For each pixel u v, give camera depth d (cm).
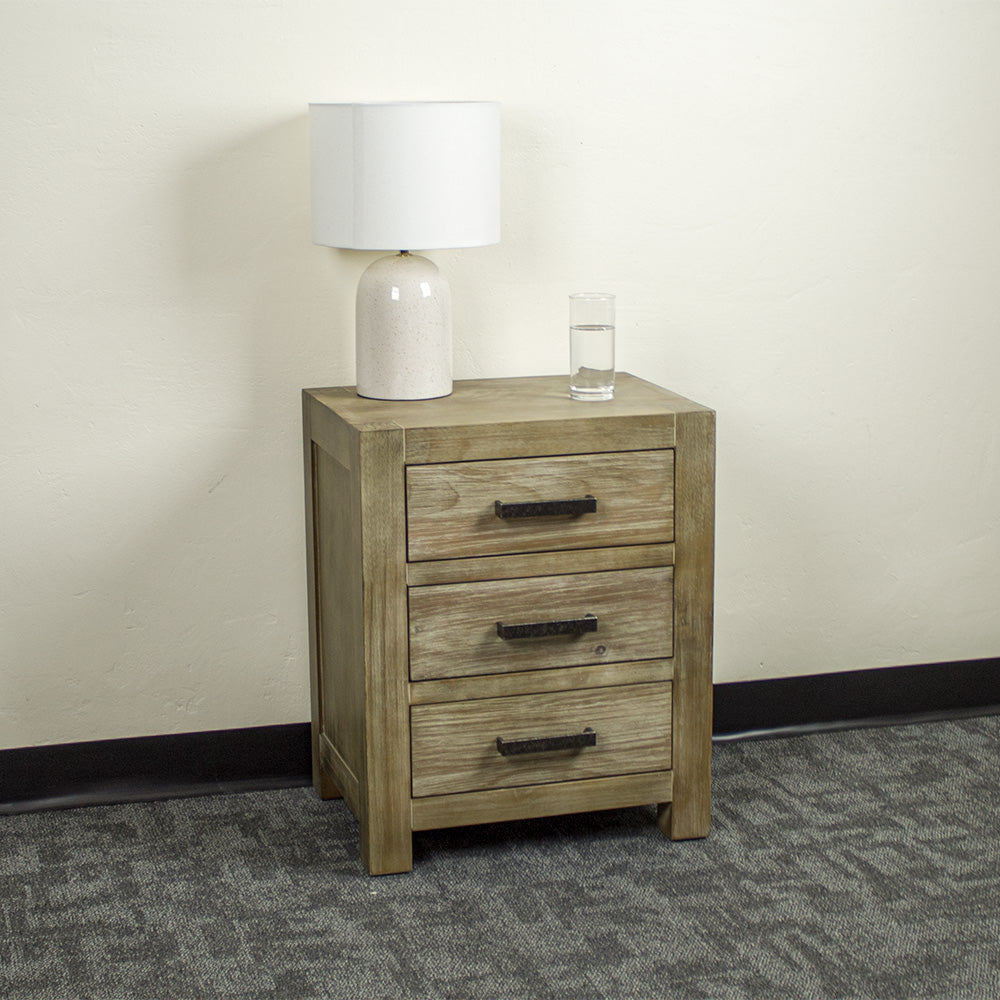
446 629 194
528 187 228
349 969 175
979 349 255
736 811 221
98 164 210
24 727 223
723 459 246
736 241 238
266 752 234
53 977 173
